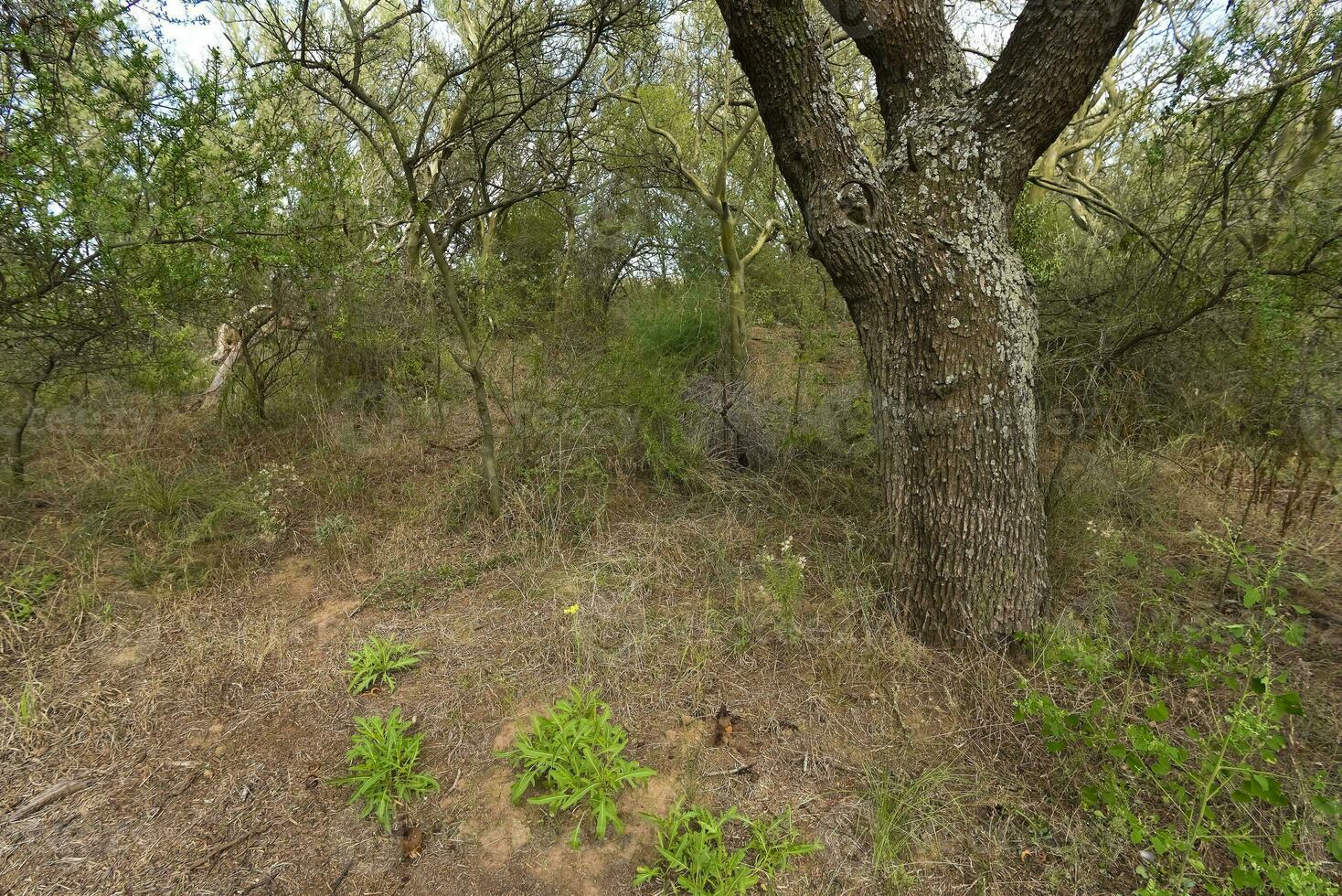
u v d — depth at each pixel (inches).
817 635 107.6
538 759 79.4
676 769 84.5
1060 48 89.4
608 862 72.9
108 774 84.1
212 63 132.0
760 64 96.7
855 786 81.7
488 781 83.2
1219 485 144.2
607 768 78.9
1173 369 162.9
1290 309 121.3
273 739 90.2
